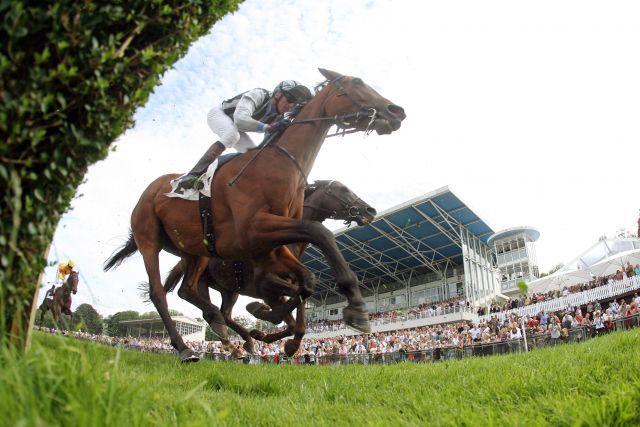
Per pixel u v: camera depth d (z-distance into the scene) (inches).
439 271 1626.5
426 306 1577.3
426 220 1326.3
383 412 127.0
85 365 83.4
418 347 781.3
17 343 90.0
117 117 93.6
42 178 85.3
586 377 153.4
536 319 776.3
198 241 218.7
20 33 74.9
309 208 355.9
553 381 148.9
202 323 1635.1
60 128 83.8
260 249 193.9
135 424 75.9
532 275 1520.7
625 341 235.8
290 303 221.9
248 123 209.0
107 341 613.6
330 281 1786.4
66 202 91.4
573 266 1192.2
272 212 195.3
